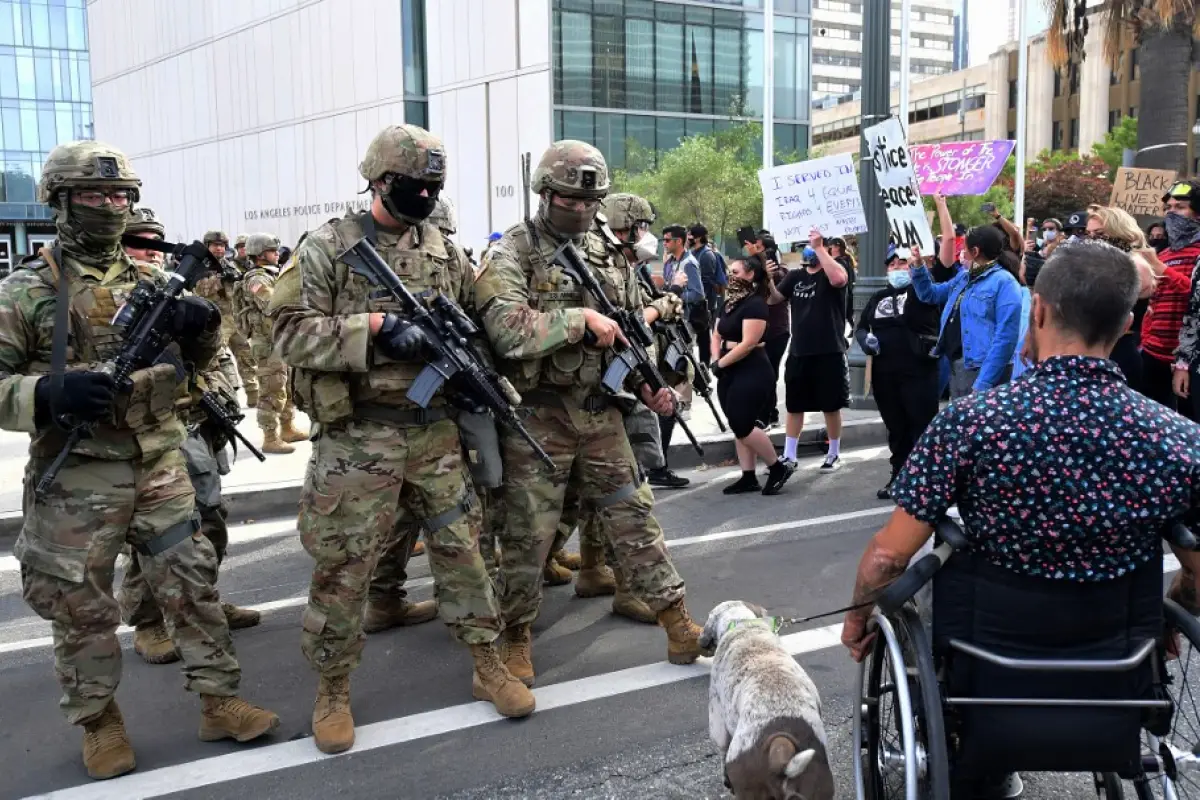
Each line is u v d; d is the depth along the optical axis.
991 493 2.26
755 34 30.62
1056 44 17.50
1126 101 53.62
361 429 3.50
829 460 8.17
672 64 29.25
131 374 3.23
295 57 32.97
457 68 29.09
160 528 3.47
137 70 41.19
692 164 27.89
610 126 28.38
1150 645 2.30
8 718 3.93
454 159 29.64
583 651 4.47
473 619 3.79
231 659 3.65
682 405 7.66
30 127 52.78
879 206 9.62
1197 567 2.41
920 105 79.06
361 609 3.58
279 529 6.81
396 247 3.57
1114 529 2.20
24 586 3.32
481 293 3.82
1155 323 6.69
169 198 40.41
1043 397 2.23
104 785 3.39
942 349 6.72
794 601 5.05
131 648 4.61
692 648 4.25
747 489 7.46
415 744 3.64
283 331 3.35
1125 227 6.68
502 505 4.06
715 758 3.50
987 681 2.35
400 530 4.65
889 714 2.98
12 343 3.15
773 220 9.01
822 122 90.19
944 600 2.40
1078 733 2.31
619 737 3.66
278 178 34.44
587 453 4.11
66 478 3.24
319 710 3.64
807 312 7.61
